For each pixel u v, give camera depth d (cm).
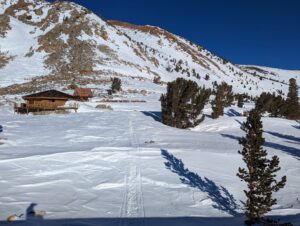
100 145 2175
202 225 1070
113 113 4188
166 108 3272
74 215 1103
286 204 1352
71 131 2722
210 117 3678
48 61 10394
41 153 1877
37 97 4647
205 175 1634
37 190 1330
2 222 1008
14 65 10062
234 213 1234
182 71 15900
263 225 1077
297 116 4281
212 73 19000
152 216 1130
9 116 3819
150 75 11494
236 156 1964
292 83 5344
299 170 1802
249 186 1132
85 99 5791
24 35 12838
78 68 9838
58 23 13362
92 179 1507
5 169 1566
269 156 2019
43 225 998
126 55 12606
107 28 14038
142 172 1622
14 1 15362
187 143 2339
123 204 1232
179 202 1298
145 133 2719
